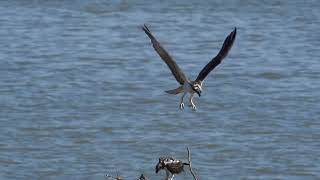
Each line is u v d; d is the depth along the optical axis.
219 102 36.72
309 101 36.78
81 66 42.69
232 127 33.44
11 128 33.03
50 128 33.06
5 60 43.53
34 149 30.75
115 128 33.16
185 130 33.03
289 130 33.03
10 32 50.31
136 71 41.97
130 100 37.06
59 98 37.12
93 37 49.53
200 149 30.91
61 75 40.91
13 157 29.95
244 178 26.14
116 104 36.41
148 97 37.53
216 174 28.39
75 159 29.78
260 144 31.41
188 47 47.66
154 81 40.22
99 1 58.88
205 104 36.47
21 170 28.81
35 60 43.66
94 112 35.25
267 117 34.62
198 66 43.66
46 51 45.69
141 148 30.91
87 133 32.50
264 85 39.50
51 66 42.56
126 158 29.88
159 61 44.00
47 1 58.94
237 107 36.09
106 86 39.16
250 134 32.59
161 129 33.19
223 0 59.78
